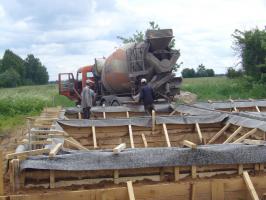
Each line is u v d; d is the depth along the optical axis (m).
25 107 23.22
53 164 6.09
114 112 14.87
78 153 6.29
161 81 16.14
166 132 10.09
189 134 10.70
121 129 10.62
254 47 28.59
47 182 6.17
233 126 10.11
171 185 6.00
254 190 5.93
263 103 15.24
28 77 89.25
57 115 13.16
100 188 6.07
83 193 5.72
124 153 6.40
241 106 14.98
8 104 22.62
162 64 15.84
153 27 28.81
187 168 6.57
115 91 18.06
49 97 29.48
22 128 16.47
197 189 6.06
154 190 5.96
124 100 16.59
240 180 6.18
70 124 10.48
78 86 22.95
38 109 23.34
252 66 29.00
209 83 32.69
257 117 9.38
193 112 12.84
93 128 10.37
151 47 15.81
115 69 17.03
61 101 28.86
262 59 28.59
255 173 6.68
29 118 10.88
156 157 6.44
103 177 6.36
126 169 6.41
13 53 86.06
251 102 15.23
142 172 6.48
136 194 5.90
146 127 10.66
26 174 6.10
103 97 18.59
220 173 6.68
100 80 19.67
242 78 29.72
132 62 16.17
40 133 8.69
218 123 10.72
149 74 16.06
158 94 16.44
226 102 15.20
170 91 16.73
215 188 6.09
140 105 15.15
